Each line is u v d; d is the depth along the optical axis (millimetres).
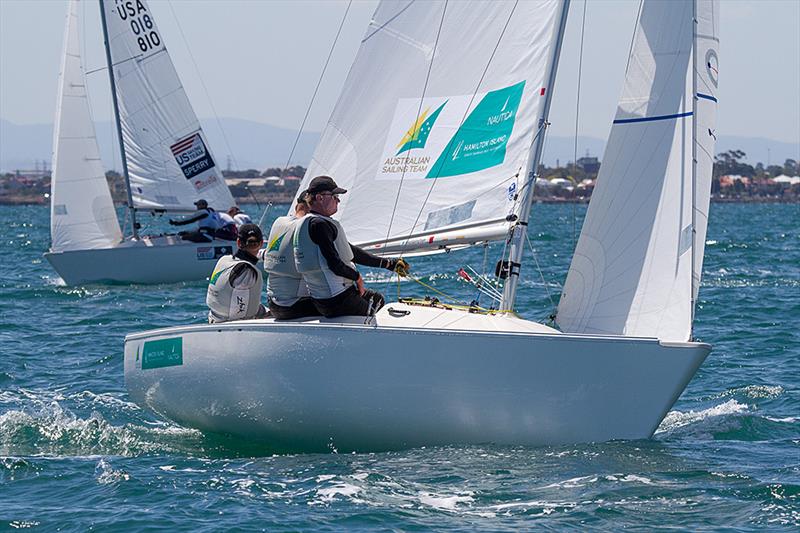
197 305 70062
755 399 39750
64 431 34094
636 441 30359
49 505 26562
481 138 31000
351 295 30062
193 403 32000
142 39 93125
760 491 27094
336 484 27625
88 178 85312
